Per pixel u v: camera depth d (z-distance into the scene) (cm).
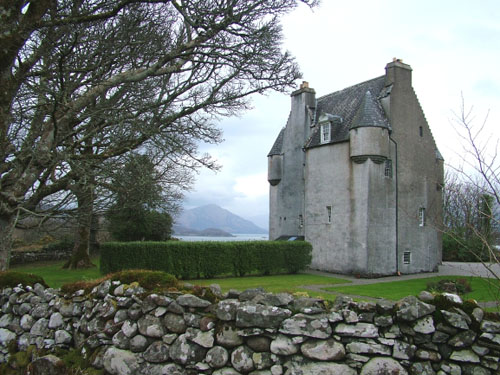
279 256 2238
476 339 461
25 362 621
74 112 908
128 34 1016
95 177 1008
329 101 2816
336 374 461
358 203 2270
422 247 2450
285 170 2959
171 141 1057
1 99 779
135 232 2902
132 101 1052
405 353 467
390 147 2361
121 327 547
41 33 873
